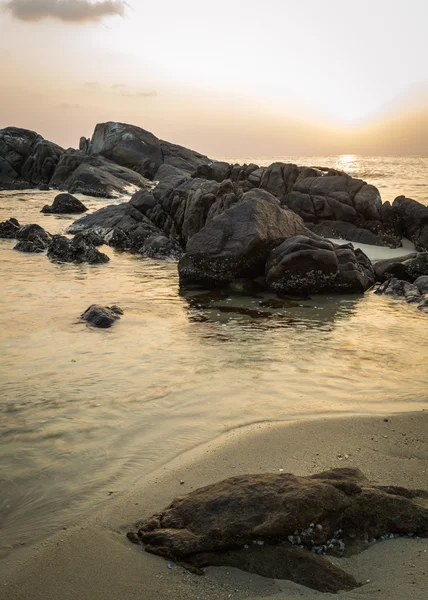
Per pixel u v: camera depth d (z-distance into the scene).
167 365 9.55
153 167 60.25
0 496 5.72
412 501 4.78
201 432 7.03
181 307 13.74
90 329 11.63
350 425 6.96
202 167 32.59
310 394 8.27
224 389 8.48
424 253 17.27
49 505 5.49
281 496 4.58
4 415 7.60
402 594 3.74
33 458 6.48
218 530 4.39
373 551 4.29
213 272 16.14
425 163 142.12
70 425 7.30
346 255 16.17
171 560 4.36
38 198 46.41
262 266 16.50
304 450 6.27
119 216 26.88
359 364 9.63
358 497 4.64
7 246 23.20
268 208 17.17
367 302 14.62
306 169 26.83
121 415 7.60
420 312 13.50
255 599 3.86
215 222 16.69
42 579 4.29
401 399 8.02
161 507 5.24
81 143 71.06
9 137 61.50
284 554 4.21
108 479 5.95
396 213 23.25
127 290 15.59
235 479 4.99
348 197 24.44
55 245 21.02
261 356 10.06
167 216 25.62
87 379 8.89
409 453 6.15
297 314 13.24
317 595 3.84
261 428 7.02
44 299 14.27
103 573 4.30
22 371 9.21
